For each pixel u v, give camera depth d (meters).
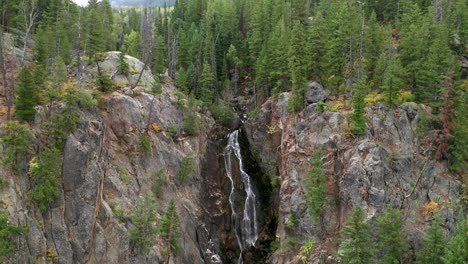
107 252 46.03
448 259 38.75
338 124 56.47
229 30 90.31
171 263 51.25
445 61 59.84
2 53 53.19
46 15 72.62
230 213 64.31
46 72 56.97
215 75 80.94
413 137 55.56
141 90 64.31
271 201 62.69
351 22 66.31
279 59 68.12
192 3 108.38
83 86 58.84
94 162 48.28
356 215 42.97
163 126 62.78
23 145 42.69
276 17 83.06
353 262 41.47
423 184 52.66
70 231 44.03
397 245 43.81
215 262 58.09
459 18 73.62
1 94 49.91
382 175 51.53
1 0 70.56
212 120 74.12
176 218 50.69
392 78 56.47
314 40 63.53
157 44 79.12
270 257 56.88
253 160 68.75
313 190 51.84
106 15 85.44
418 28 66.12
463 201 51.97
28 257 39.31
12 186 40.84
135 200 52.31
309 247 51.31
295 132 60.25
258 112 71.44
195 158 64.88
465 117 54.72
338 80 63.59
